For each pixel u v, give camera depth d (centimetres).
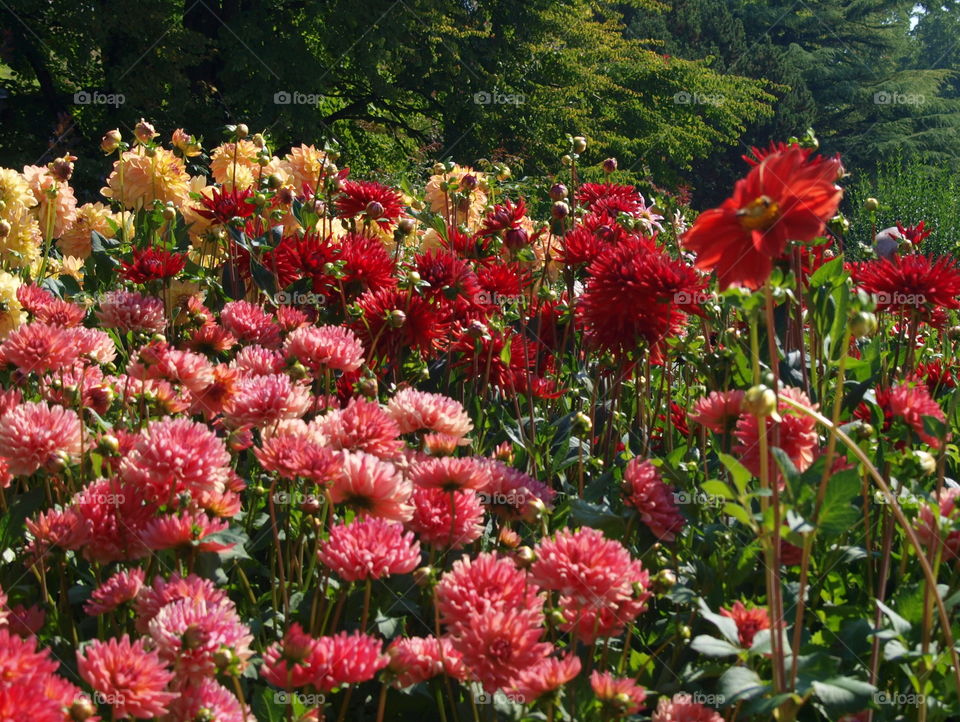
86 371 212
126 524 154
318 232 332
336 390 230
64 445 166
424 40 1811
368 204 289
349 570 135
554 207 279
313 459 149
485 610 129
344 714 145
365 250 278
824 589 175
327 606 166
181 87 1552
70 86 1706
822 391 215
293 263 277
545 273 288
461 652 127
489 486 176
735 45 3362
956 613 161
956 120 3362
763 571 173
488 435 252
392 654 131
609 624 142
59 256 419
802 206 117
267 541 181
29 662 106
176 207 365
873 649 141
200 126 1598
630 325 228
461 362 263
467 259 303
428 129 2067
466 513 164
